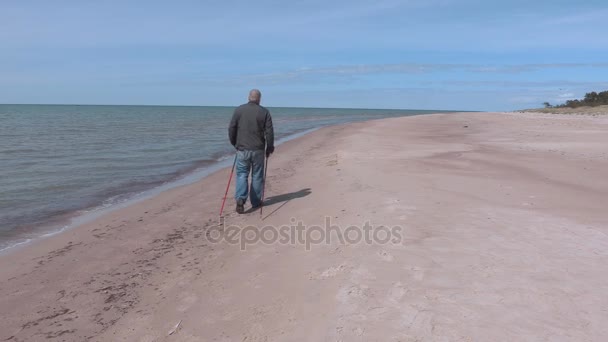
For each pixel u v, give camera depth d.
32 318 3.74
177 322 3.57
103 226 6.61
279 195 8.19
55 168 12.27
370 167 10.07
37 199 8.52
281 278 4.19
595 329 2.93
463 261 4.10
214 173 11.79
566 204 6.61
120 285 4.39
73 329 3.55
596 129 23.38
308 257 4.61
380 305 3.30
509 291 3.48
